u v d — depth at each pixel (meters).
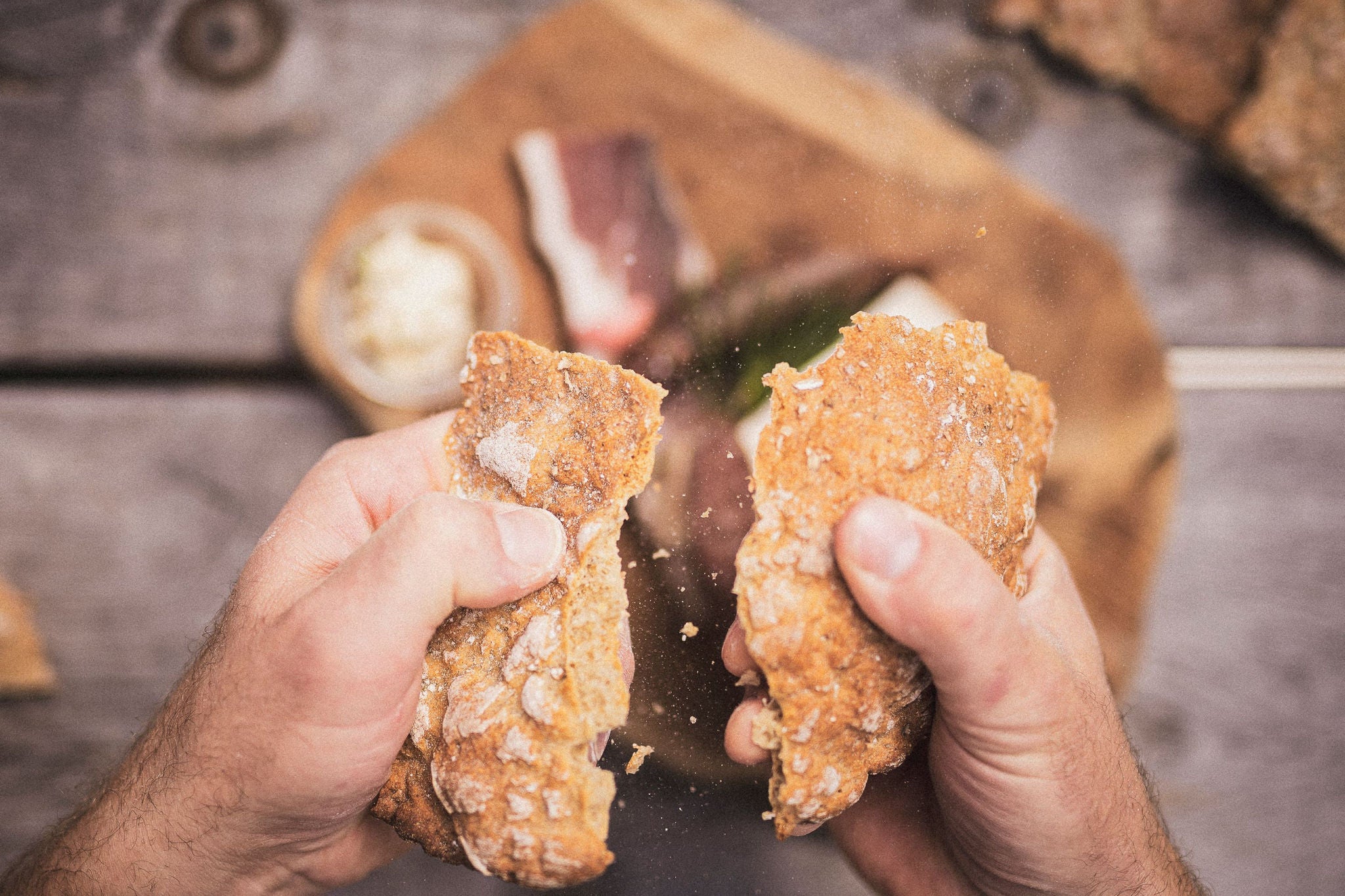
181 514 0.58
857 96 0.57
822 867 0.54
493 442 0.37
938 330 0.37
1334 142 0.55
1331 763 0.58
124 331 0.58
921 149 0.57
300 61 0.58
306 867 0.41
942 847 0.43
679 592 0.47
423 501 0.36
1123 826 0.39
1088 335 0.56
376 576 0.36
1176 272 0.60
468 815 0.35
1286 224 0.59
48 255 0.58
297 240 0.58
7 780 0.57
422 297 0.55
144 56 0.58
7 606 0.57
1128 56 0.57
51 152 0.58
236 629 0.39
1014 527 0.37
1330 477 0.59
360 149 0.59
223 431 0.58
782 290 0.55
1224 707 0.59
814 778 0.35
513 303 0.56
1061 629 0.42
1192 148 0.59
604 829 0.35
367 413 0.55
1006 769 0.37
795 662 0.34
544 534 0.35
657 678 0.45
